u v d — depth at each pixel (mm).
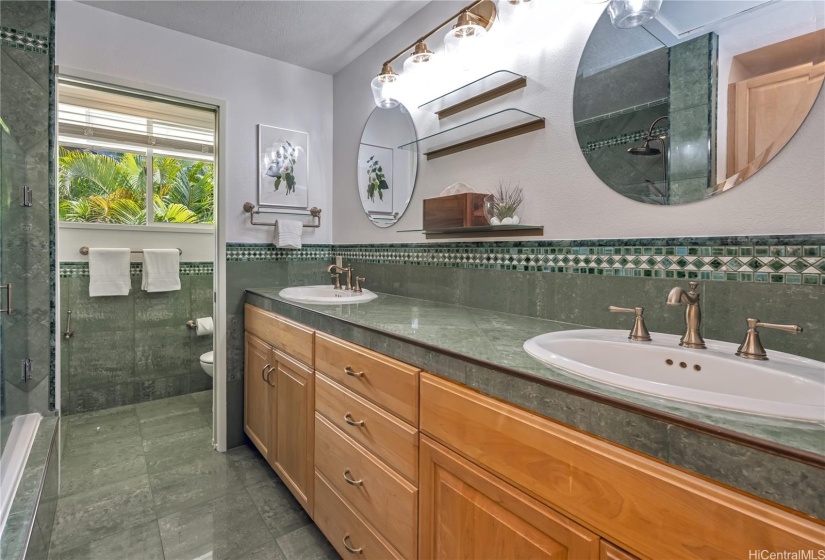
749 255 951
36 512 1168
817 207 868
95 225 2764
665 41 1116
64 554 1439
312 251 2617
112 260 2746
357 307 1659
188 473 2012
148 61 2059
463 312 1540
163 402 2926
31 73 1735
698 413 567
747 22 975
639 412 600
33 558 1140
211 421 2627
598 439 651
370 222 2330
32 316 1743
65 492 1813
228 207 2307
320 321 1503
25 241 1720
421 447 1012
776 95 930
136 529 1585
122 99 2812
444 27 1815
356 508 1271
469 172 1715
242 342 2355
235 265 2332
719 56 1018
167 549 1480
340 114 2604
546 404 732
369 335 1231
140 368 2916
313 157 2613
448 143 1806
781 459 472
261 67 2402
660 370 941
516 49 1518
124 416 2676
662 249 1104
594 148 1273
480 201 1561
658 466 576
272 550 1493
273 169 2453
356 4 1917
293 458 1701
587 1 1173
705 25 1043
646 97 1154
